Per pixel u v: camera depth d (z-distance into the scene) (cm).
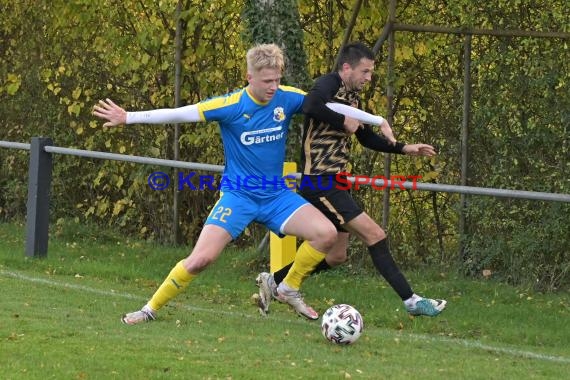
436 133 3048
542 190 2817
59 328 1964
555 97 2794
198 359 1747
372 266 3041
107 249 3356
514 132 2859
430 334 2216
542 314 2461
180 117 1995
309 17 3148
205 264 2050
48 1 3672
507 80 2864
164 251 3325
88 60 3591
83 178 3728
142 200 3588
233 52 3303
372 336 2091
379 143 2181
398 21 3044
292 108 2061
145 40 3356
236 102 2008
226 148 2058
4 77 3972
